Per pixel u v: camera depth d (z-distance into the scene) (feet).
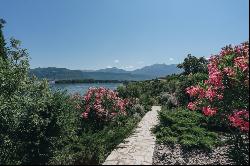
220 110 32.50
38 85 38.22
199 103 34.09
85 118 53.11
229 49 33.58
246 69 29.58
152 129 49.65
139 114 67.82
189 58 153.79
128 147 37.99
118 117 57.00
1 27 72.38
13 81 40.04
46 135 34.40
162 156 34.37
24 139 34.30
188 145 37.65
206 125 48.78
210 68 33.99
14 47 42.96
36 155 33.24
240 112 29.66
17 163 31.81
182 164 31.73
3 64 42.32
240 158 30.99
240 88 30.22
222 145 38.73
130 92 98.48
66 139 39.19
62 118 35.53
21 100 36.63
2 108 36.68
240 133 32.99
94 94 56.18
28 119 34.14
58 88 36.99
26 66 41.98
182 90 80.43
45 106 34.27
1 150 35.35
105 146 36.91
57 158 33.30
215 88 31.68
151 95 117.29
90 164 30.17
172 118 49.44
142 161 31.94
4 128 37.09
